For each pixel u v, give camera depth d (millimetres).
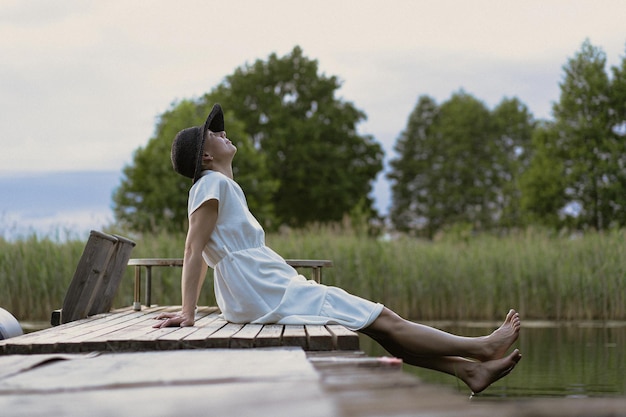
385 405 1957
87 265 5074
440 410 1896
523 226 36781
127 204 32656
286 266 4387
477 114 55312
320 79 40781
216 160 4633
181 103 32562
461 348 4305
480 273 13961
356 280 13680
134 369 2730
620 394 4957
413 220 57531
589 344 8688
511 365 4340
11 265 12125
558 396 4918
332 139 40156
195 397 2129
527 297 13953
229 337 3504
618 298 13820
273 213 37750
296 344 3482
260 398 2080
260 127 39438
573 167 32625
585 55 32969
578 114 33094
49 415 1934
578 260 14516
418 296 13750
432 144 57281
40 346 3492
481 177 54375
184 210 30781
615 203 32250
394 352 4445
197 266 4273
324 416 1827
